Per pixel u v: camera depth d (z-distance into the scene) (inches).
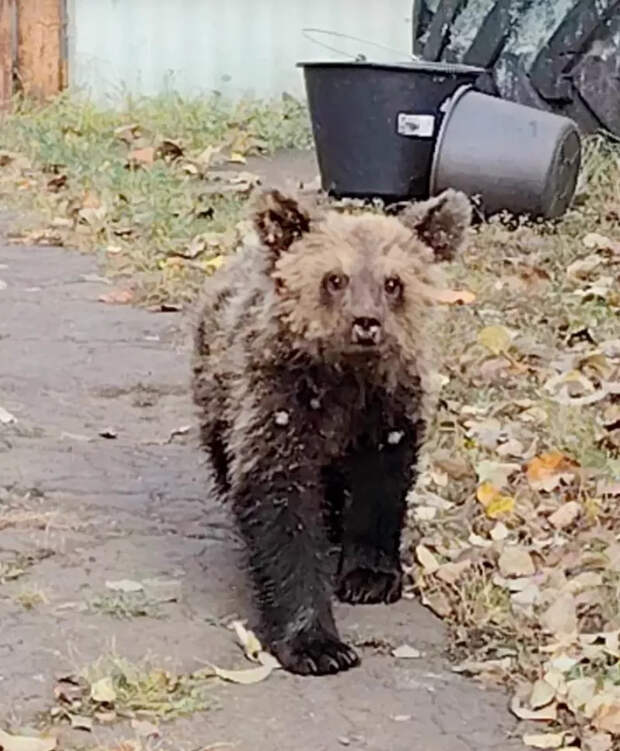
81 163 215.6
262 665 126.2
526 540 140.9
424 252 131.8
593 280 179.0
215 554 139.6
